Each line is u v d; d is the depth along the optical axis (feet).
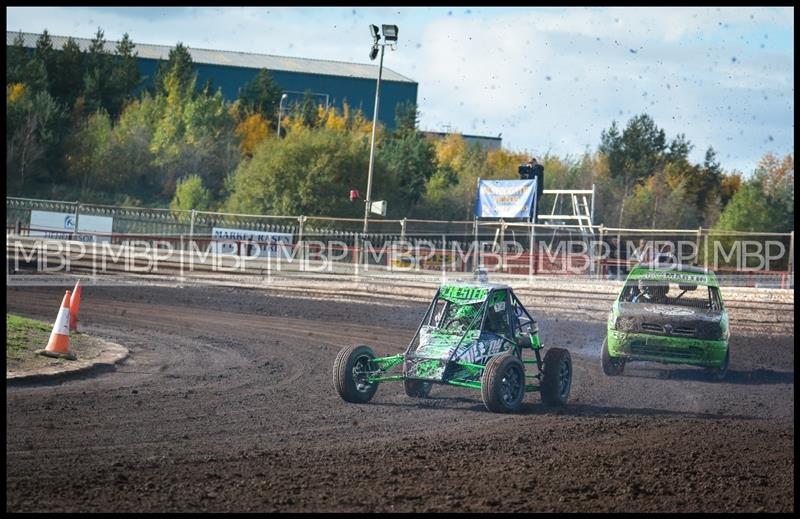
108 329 123.75
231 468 55.31
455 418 75.72
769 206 336.29
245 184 300.20
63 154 392.47
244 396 81.56
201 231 260.21
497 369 77.15
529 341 86.17
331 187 294.66
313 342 123.54
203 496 48.78
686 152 460.55
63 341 92.79
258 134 440.04
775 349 138.82
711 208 400.47
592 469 57.67
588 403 86.99
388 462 58.23
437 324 84.12
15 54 442.91
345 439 65.67
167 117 408.05
